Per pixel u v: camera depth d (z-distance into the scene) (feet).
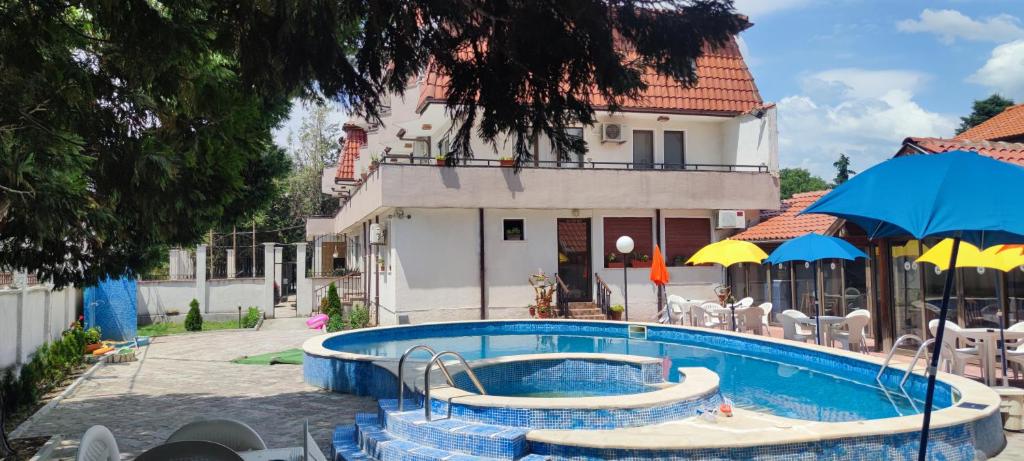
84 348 51.65
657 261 63.67
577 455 21.54
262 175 33.17
